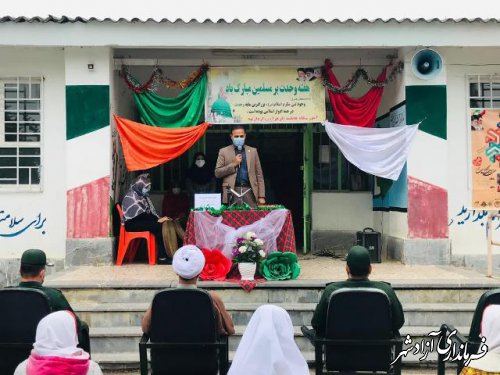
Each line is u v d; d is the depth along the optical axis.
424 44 7.93
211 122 8.34
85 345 4.37
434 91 8.23
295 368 3.16
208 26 7.90
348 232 10.03
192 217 7.06
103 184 8.09
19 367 3.37
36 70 8.39
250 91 8.38
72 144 8.09
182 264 4.13
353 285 4.23
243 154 8.13
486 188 8.51
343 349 4.07
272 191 10.33
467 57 8.49
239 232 6.91
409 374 5.42
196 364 4.04
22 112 8.45
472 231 8.48
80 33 7.87
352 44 7.95
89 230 8.04
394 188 8.78
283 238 7.11
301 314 6.13
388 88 9.15
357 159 8.18
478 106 8.59
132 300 6.47
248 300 6.43
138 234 8.02
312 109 8.40
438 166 8.20
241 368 3.08
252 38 7.94
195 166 9.20
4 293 4.01
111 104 8.24
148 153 8.16
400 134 8.12
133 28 7.88
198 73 8.30
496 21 7.84
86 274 7.22
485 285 6.48
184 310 3.97
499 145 8.53
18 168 8.44
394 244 8.67
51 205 8.39
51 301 4.22
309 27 7.93
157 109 8.34
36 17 7.75
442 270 7.62
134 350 5.84
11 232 8.36
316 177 10.12
